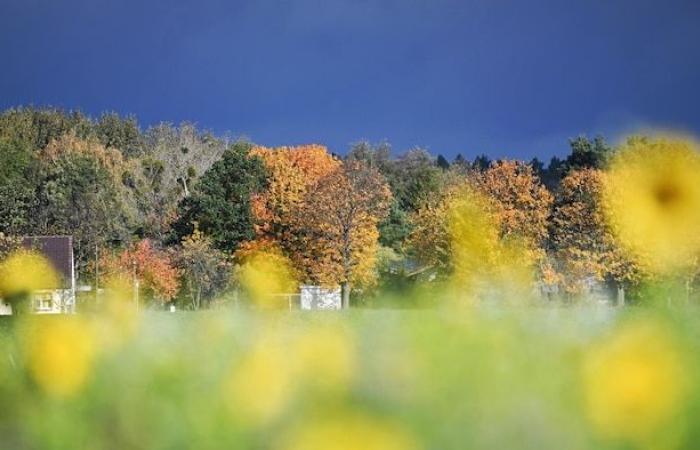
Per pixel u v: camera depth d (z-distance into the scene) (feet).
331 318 3.01
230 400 2.18
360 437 1.81
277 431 2.00
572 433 1.83
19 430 2.45
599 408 1.82
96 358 2.61
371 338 2.48
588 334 2.21
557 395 1.89
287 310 3.61
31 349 2.57
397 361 2.20
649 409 1.80
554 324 2.43
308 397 2.04
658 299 2.18
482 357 2.15
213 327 3.04
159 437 2.28
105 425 2.39
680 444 1.80
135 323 3.23
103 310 3.26
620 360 1.88
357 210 103.55
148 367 2.52
